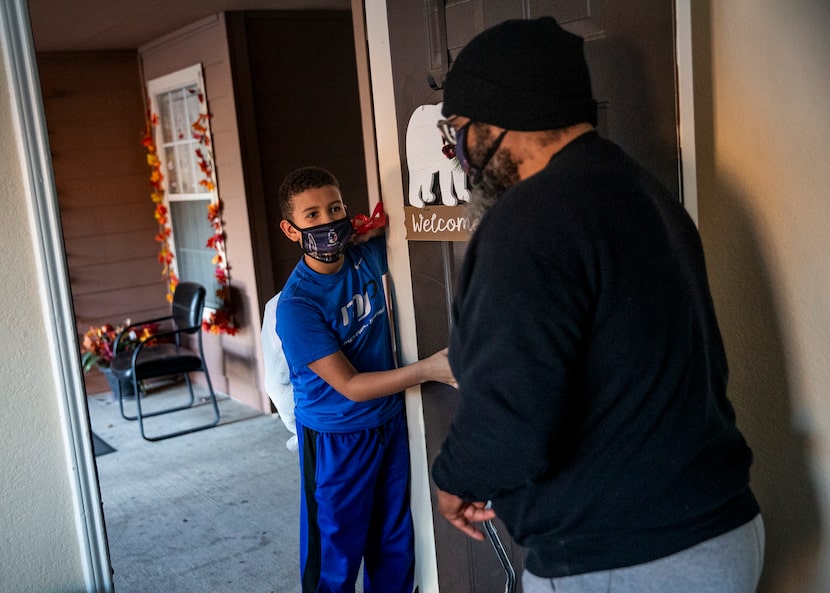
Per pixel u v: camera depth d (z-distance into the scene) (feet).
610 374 3.71
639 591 3.84
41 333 6.37
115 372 16.20
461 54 4.08
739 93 5.16
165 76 18.43
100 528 6.72
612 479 3.80
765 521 5.57
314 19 16.75
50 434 6.48
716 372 4.12
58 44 18.01
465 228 6.54
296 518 11.45
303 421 7.55
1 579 6.41
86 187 19.36
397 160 7.25
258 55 16.24
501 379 3.61
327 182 7.09
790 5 4.81
